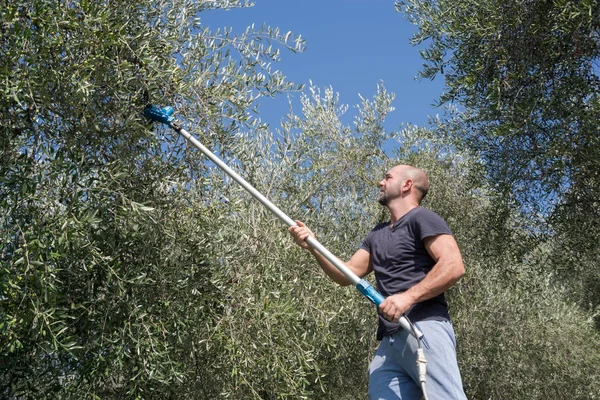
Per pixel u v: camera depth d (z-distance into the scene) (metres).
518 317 8.92
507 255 7.21
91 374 3.89
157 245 3.98
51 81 3.27
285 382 5.04
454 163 8.33
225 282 4.66
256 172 6.34
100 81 3.43
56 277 3.37
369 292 3.20
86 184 3.47
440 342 3.08
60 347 3.62
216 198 4.38
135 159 3.78
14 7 3.11
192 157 4.00
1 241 3.21
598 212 6.15
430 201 8.17
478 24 5.82
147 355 3.93
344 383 7.69
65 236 3.23
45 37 3.19
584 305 10.66
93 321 3.82
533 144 5.96
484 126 6.54
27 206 3.32
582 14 5.23
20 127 3.38
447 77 6.36
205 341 4.56
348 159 8.43
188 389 4.71
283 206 7.05
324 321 6.12
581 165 5.70
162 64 3.71
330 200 8.25
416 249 3.24
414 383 3.17
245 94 4.18
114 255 3.79
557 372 9.64
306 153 8.20
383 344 3.26
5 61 3.15
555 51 5.66
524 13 5.64
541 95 5.74
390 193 3.47
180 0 4.11
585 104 5.76
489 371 9.09
